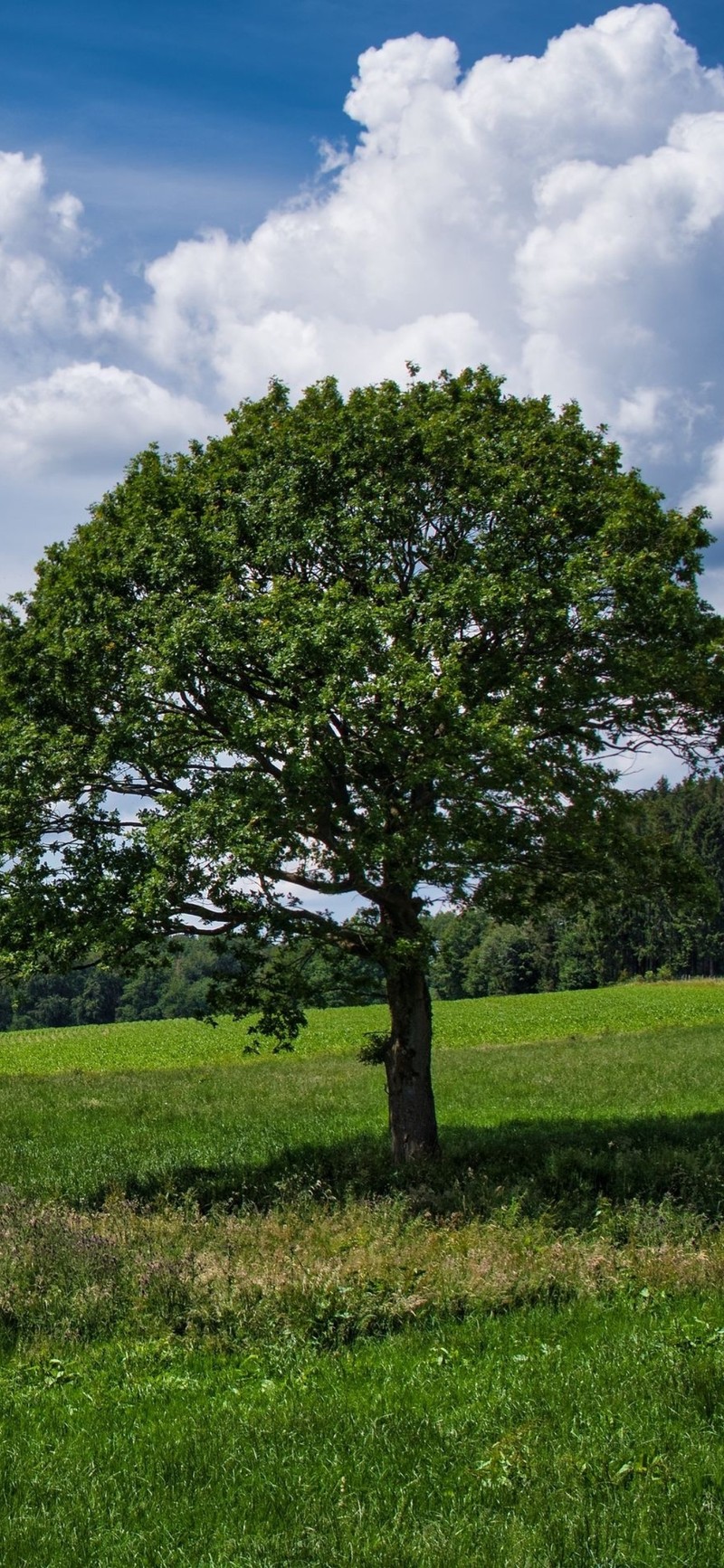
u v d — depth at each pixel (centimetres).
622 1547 716
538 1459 831
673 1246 1416
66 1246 1479
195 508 2072
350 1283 1283
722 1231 1493
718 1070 3281
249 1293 1263
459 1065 3859
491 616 1841
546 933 11544
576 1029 5712
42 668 1919
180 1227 1594
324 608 1781
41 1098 3297
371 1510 784
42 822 1961
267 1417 949
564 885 2136
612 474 2111
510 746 1706
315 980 2097
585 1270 1323
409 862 1767
